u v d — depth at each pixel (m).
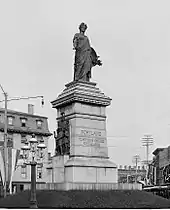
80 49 32.81
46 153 78.25
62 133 30.98
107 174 30.33
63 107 32.00
